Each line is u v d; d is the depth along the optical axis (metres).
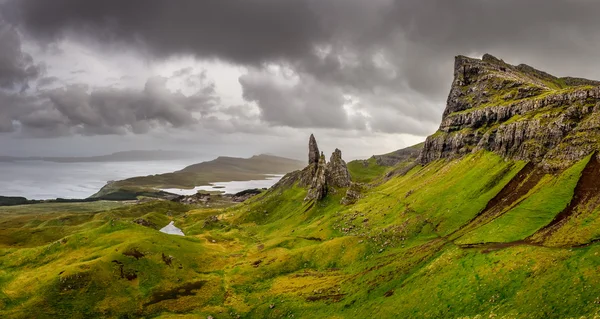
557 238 92.38
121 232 164.88
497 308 71.75
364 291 109.38
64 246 151.00
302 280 136.75
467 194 164.12
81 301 110.19
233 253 185.50
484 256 95.50
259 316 112.12
